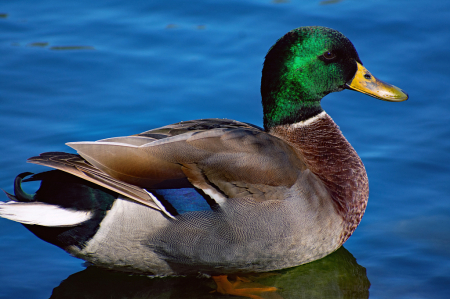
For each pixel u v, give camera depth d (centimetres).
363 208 976
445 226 1008
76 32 1484
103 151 861
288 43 980
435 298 873
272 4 1566
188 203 866
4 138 1198
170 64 1395
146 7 1570
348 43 999
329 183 942
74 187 870
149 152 870
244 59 1400
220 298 904
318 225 891
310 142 991
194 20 1519
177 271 934
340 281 932
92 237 882
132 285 933
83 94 1316
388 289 898
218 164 870
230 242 875
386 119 1241
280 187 873
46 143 1191
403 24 1456
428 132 1194
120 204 863
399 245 984
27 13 1547
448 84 1292
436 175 1105
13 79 1345
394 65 1345
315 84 993
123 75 1366
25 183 1112
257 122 1248
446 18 1465
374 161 1144
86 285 927
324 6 1545
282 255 900
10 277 930
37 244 1005
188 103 1294
